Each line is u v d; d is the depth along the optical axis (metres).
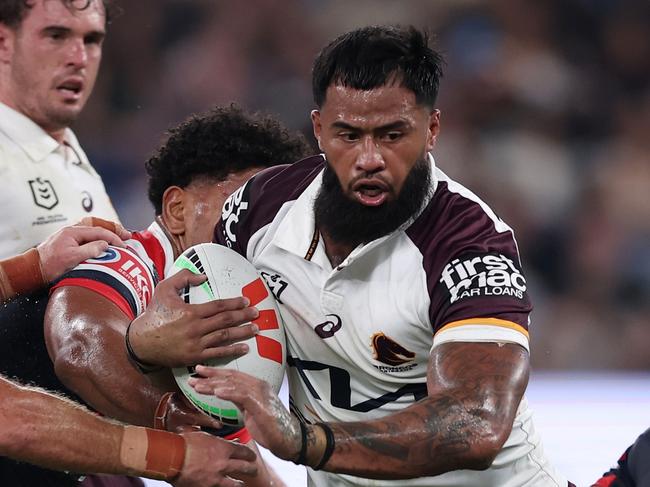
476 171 30.59
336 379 8.95
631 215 29.88
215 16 32.22
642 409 19.28
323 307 8.64
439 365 7.79
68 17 14.28
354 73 7.78
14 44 14.23
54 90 14.37
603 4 33.59
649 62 32.94
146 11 31.80
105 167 29.44
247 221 9.18
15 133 14.13
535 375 22.83
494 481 9.05
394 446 7.27
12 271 9.38
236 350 8.18
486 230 8.39
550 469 9.53
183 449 8.20
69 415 8.05
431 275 8.26
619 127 32.03
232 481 8.36
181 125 11.03
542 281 28.97
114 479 11.48
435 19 33.00
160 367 8.55
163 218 10.77
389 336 8.48
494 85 32.03
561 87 32.38
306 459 7.22
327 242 8.65
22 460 8.11
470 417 7.36
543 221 29.69
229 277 8.53
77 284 9.20
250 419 7.11
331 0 32.78
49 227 14.12
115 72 31.20
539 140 31.41
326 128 8.02
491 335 7.78
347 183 8.02
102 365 8.59
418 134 7.97
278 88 31.61
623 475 9.78
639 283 28.73
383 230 8.26
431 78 7.98
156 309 8.22
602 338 27.59
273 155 10.81
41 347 9.56
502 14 33.12
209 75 31.41
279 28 32.34
